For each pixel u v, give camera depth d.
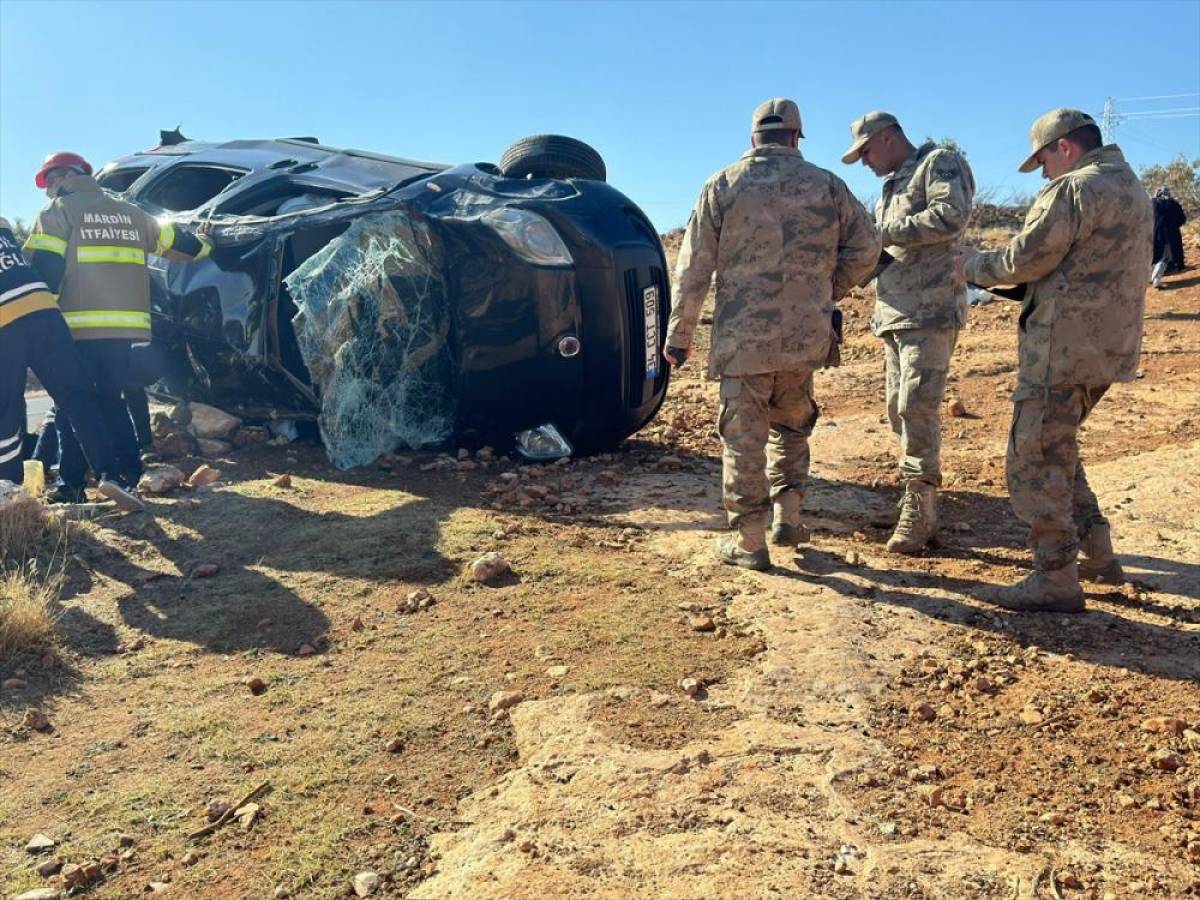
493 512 5.14
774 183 3.95
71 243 5.36
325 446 6.08
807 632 3.64
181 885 2.35
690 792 2.64
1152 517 5.00
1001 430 7.05
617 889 2.27
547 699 3.17
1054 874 2.32
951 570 4.33
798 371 4.11
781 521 4.53
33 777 2.83
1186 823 2.52
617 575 4.24
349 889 2.32
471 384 5.89
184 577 4.35
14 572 4.18
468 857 2.40
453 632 3.73
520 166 6.27
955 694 3.20
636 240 5.88
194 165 7.36
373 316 5.78
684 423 7.13
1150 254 3.67
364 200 5.81
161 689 3.36
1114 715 3.05
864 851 2.40
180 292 6.43
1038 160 3.80
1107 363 3.62
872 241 4.14
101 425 5.20
